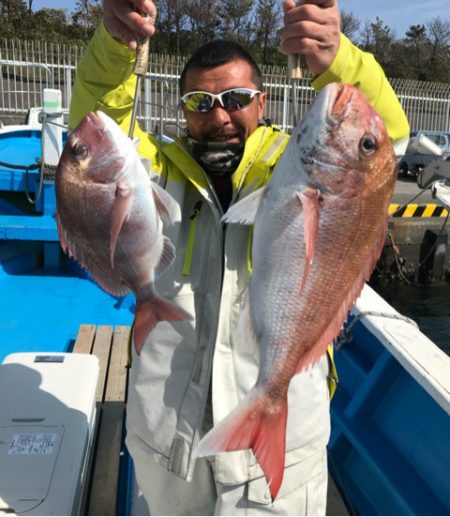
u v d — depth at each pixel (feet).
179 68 57.67
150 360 6.77
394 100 6.39
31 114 30.58
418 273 38.91
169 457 6.58
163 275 6.69
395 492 8.74
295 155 5.59
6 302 15.79
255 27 169.27
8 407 8.59
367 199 5.49
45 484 7.20
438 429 8.78
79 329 14.38
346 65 5.99
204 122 6.68
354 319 10.66
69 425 8.30
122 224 5.74
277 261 5.63
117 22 6.11
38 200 17.84
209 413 6.64
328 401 7.07
